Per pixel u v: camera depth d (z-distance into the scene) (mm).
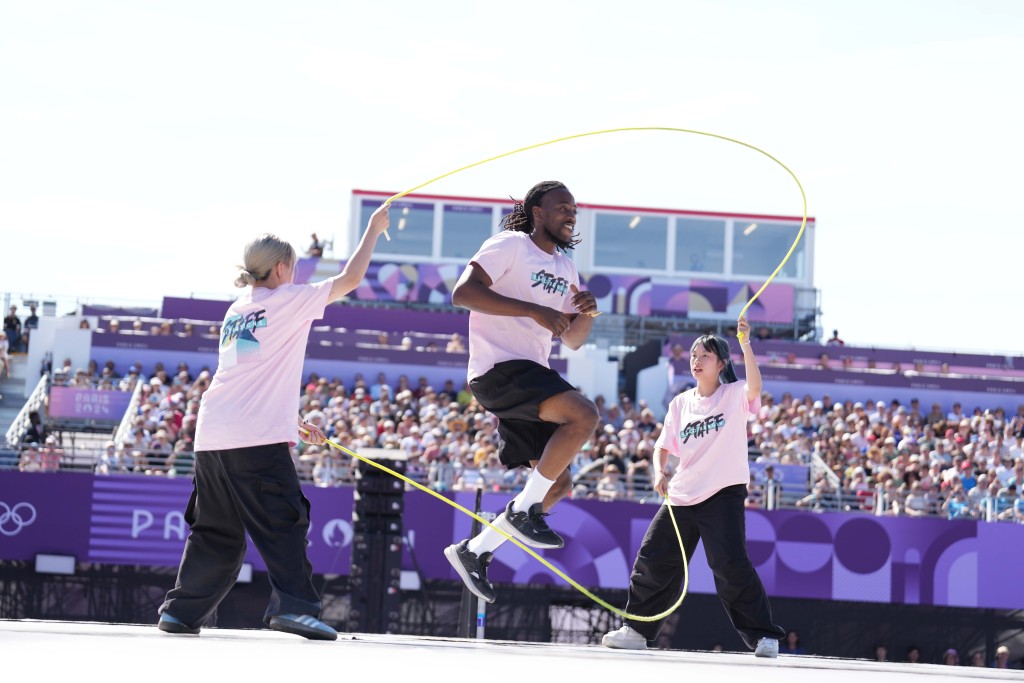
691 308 29328
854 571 17250
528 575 17000
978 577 17281
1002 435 22844
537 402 4844
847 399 25328
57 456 17141
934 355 27234
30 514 16672
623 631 6598
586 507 17078
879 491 17984
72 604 18062
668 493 6660
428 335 26844
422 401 22062
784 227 30750
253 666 3160
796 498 18188
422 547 16953
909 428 22281
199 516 4758
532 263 4953
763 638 6203
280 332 4707
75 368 23562
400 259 30031
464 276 4828
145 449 17531
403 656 3713
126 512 16812
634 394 26875
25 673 2777
